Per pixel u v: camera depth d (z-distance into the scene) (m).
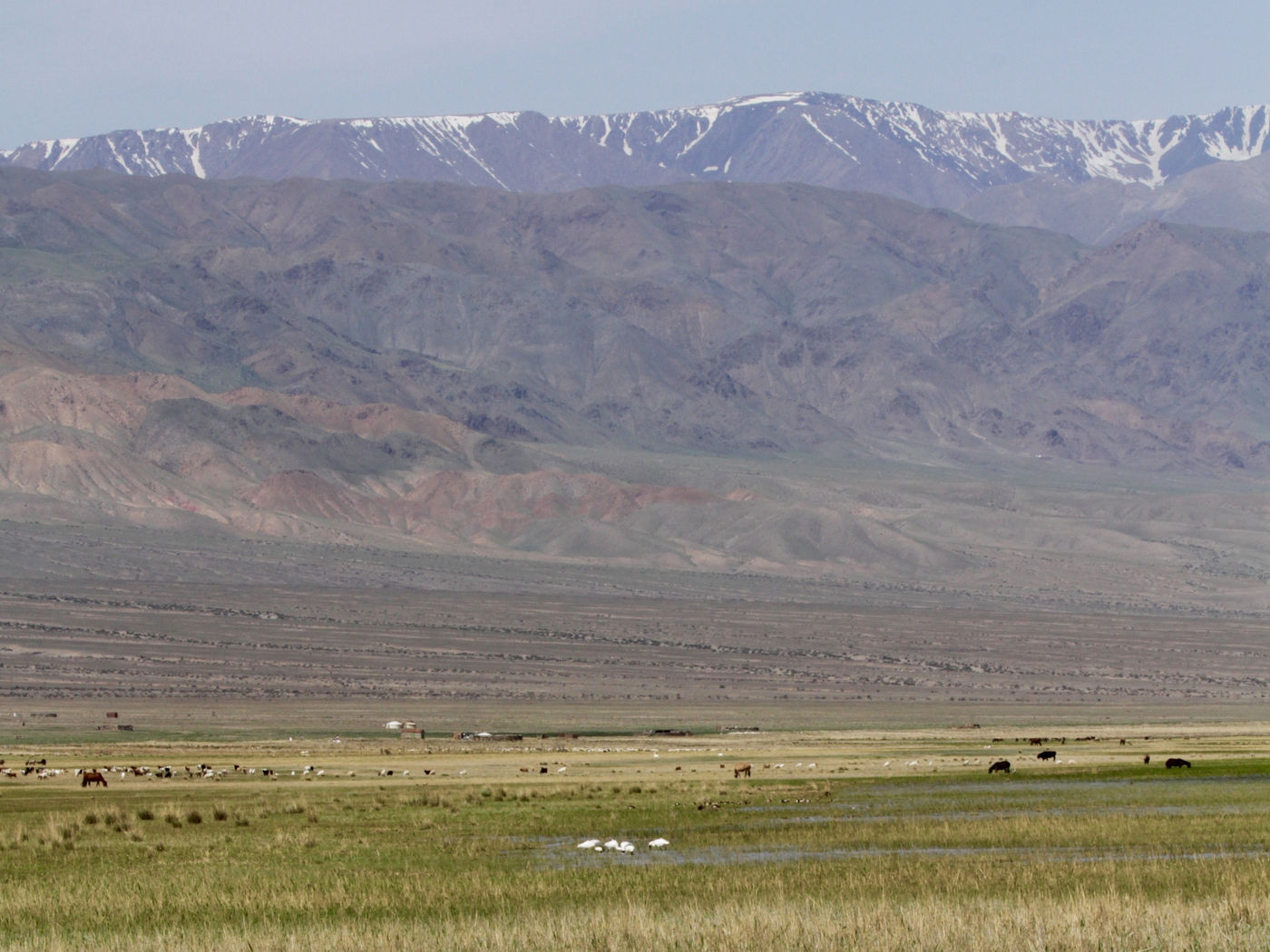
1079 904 80.31
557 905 87.81
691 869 104.50
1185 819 141.38
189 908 88.56
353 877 102.06
